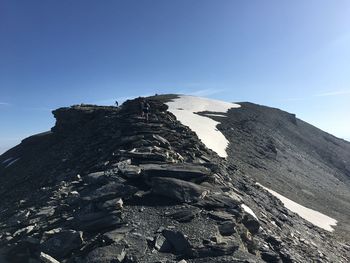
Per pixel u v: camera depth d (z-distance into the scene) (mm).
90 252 18078
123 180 24406
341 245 40938
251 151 76750
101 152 37688
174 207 22078
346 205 69438
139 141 33469
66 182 32125
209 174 26781
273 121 117875
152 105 48688
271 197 43844
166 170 25172
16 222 25188
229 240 19625
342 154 117875
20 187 45625
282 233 30531
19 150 78438
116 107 63562
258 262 18406
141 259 17562
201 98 128125
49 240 19953
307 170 86562
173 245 18812
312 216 51312
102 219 20891
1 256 20844
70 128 61750
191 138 41219
